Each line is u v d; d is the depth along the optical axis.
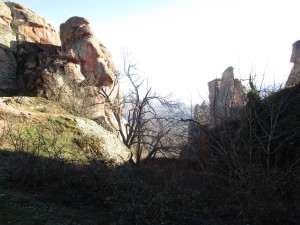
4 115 13.10
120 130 26.59
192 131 16.89
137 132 26.16
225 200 8.44
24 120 13.48
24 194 7.03
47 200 6.87
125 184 7.86
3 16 29.81
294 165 11.38
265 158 11.70
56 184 7.31
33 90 23.98
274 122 11.59
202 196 8.39
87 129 14.88
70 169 8.12
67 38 28.50
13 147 10.49
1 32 28.52
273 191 8.86
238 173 9.80
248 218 6.93
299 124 11.93
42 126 13.43
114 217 6.13
